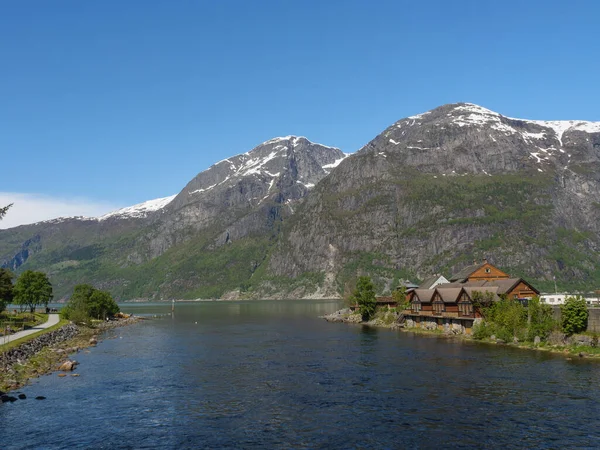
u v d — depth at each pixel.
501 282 121.62
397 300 171.75
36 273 184.38
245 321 192.00
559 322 92.38
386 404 55.41
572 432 45.06
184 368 79.81
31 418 52.25
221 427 49.03
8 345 87.25
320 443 44.22
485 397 56.66
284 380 69.12
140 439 46.00
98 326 167.25
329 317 198.50
